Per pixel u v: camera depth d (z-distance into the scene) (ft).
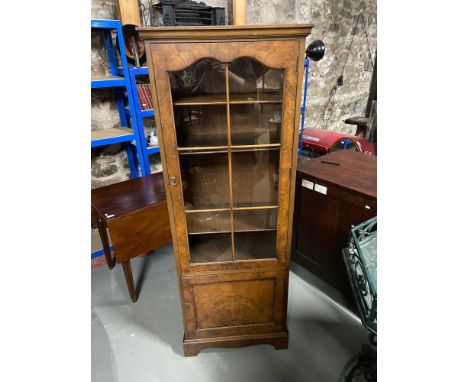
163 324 5.60
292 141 3.58
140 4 6.89
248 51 3.12
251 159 4.06
